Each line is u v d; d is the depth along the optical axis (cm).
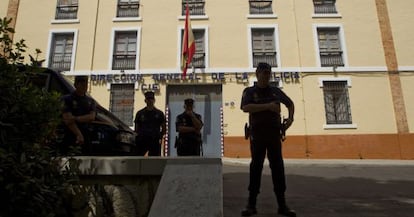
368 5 1584
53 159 299
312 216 399
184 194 253
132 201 310
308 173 894
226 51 1518
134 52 1538
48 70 505
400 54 1520
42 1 1580
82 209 310
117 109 1462
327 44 1557
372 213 418
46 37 1531
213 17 1562
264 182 671
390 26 1554
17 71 293
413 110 1457
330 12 1585
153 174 305
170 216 232
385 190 613
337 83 1494
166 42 1534
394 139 1416
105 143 469
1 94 276
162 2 1587
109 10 1573
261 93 397
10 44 307
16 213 259
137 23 1557
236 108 1449
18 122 283
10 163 255
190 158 297
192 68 1490
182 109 1477
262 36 1563
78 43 1521
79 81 435
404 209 443
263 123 382
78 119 413
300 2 1579
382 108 1455
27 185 259
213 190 256
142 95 1463
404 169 1020
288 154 1398
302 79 1479
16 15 1557
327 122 1445
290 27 1547
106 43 1528
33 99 288
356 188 636
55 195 285
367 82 1484
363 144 1408
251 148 390
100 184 315
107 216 309
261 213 396
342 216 401
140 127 597
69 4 1591
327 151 1400
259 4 1595
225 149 1409
